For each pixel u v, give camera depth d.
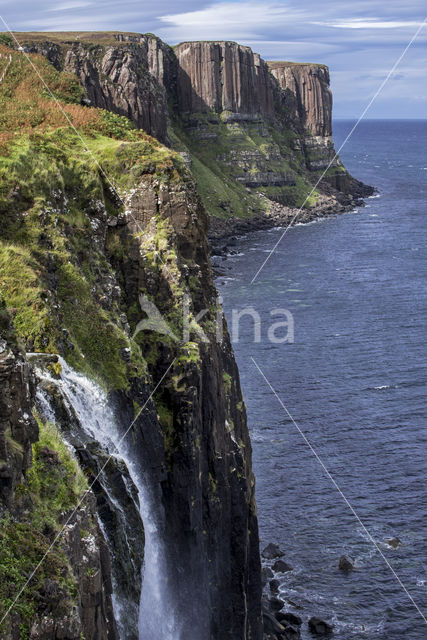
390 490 74.75
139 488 43.81
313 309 135.62
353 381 100.06
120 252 51.69
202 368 50.78
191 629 46.81
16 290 40.53
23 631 24.27
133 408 44.69
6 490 25.91
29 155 49.22
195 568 47.16
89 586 27.94
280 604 60.47
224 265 174.50
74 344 42.34
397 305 138.62
